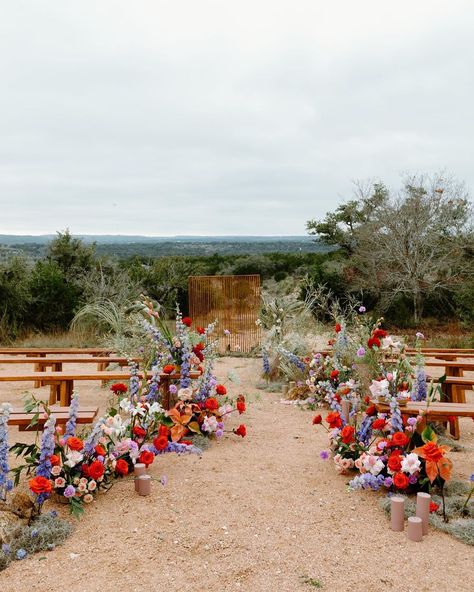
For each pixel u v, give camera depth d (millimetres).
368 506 3594
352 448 4168
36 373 5953
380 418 4258
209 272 23891
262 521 3348
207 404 5012
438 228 15734
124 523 3301
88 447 3604
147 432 4508
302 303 9594
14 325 13094
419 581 2689
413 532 3105
